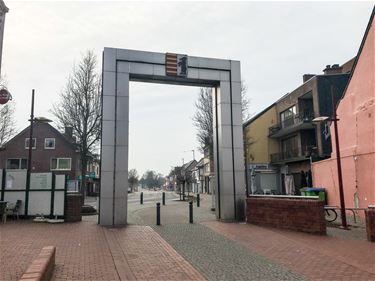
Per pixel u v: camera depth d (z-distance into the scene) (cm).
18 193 1539
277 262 824
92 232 1211
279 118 3884
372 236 1045
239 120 1633
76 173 4362
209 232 1226
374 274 723
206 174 6612
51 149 4394
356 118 1764
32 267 548
